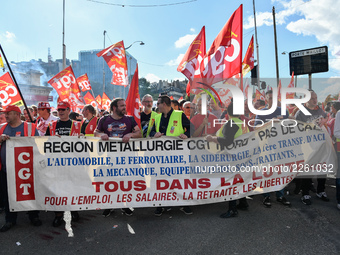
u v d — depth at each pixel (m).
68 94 8.03
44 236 3.61
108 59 6.86
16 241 3.47
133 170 4.10
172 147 4.15
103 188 4.06
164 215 4.29
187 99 6.65
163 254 3.09
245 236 3.49
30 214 3.99
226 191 4.18
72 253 3.15
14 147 3.93
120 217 4.25
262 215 4.20
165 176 4.14
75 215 4.12
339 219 3.99
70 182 4.01
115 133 4.18
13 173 3.91
